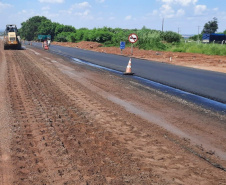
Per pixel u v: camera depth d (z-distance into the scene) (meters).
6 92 7.77
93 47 40.53
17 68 13.50
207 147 4.20
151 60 20.47
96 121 5.32
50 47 40.38
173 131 4.89
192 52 30.19
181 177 3.20
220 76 12.38
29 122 5.15
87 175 3.16
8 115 5.54
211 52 28.05
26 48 35.00
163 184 3.01
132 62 18.36
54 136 4.45
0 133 4.51
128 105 6.71
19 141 4.20
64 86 8.95
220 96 8.10
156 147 4.10
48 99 7.05
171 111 6.30
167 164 3.54
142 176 3.17
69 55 23.70
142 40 38.28
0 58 19.25
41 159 3.58
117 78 11.16
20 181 3.02
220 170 3.43
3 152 3.78
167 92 8.56
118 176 3.16
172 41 41.00
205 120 5.67
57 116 5.57
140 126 5.10
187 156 3.82
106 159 3.61
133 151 3.92
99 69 14.07
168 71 13.89
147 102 7.11
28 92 7.86
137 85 9.67
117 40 47.41
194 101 7.43
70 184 2.96
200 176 3.25
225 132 4.94
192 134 4.77
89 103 6.75
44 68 13.65
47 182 3.00
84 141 4.25
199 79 11.34
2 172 3.22
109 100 7.16
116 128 4.93
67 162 3.50
